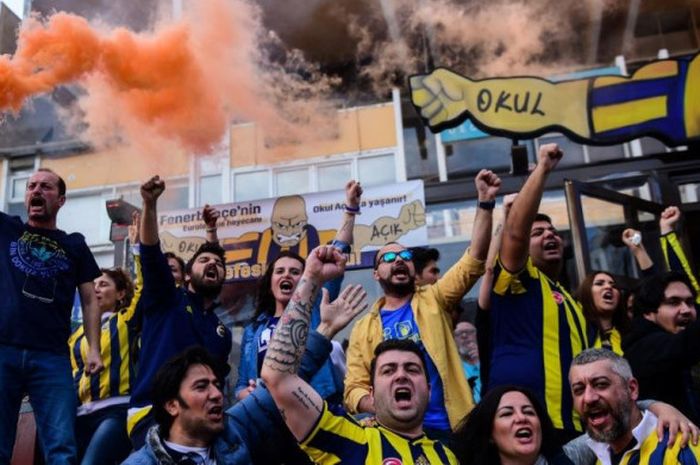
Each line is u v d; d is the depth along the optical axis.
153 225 3.52
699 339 3.03
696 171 6.48
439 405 3.32
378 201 6.10
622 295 3.94
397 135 8.63
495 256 3.46
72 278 3.61
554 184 6.70
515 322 3.23
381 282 3.75
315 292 2.71
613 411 2.70
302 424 2.56
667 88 5.88
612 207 6.06
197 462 2.49
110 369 4.10
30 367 3.32
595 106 5.89
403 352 2.71
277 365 2.59
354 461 2.53
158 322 3.50
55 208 3.64
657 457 2.61
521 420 2.68
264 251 6.25
